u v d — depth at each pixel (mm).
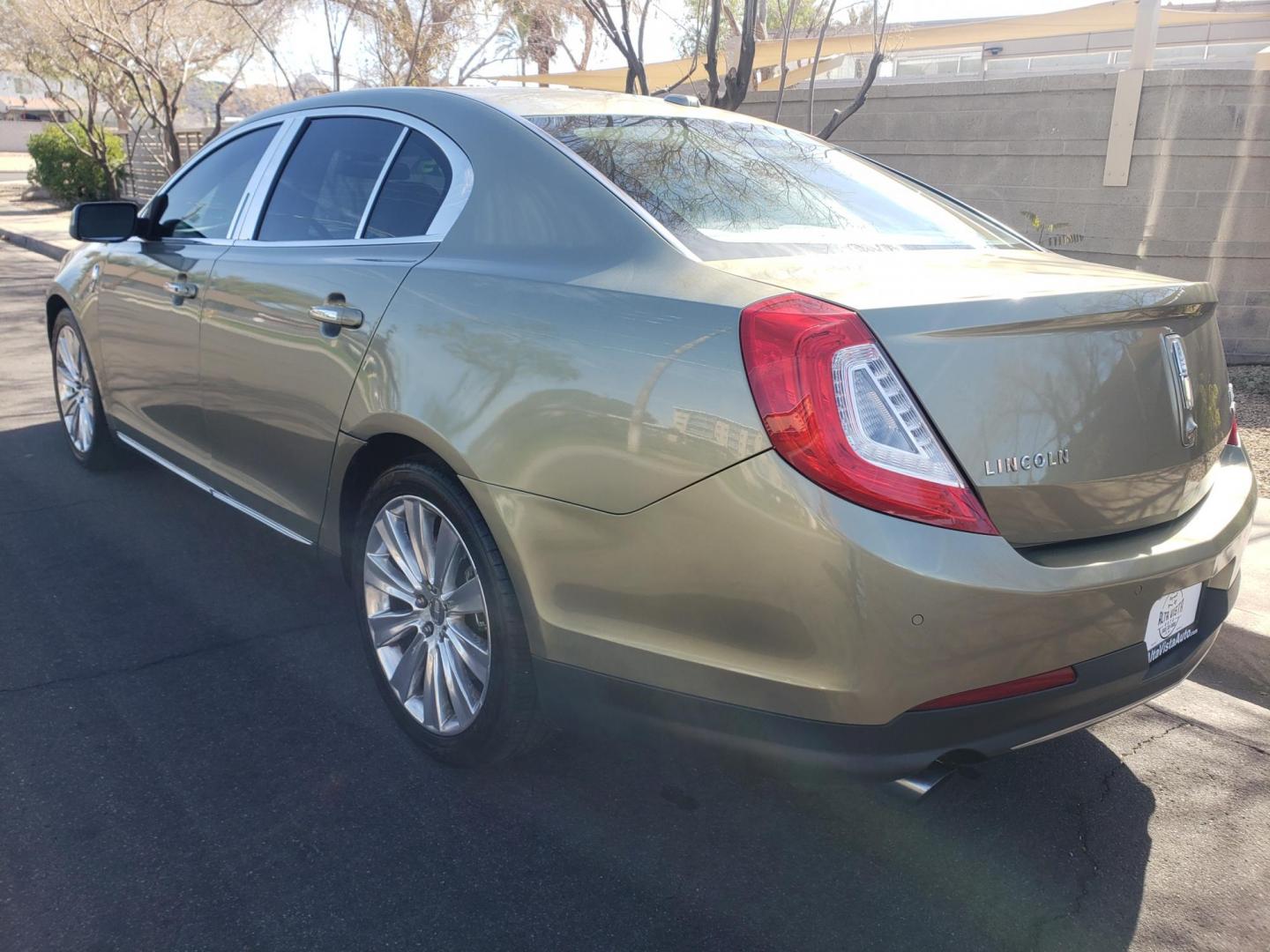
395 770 2781
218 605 3734
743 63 8688
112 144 21875
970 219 3199
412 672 2818
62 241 15594
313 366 2975
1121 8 11641
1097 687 2166
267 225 3480
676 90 12797
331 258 3072
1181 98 8125
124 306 4164
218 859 2402
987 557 1973
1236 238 8250
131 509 4633
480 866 2422
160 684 3180
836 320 1980
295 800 2639
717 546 2051
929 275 2281
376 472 2963
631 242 2412
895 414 1949
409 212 2963
